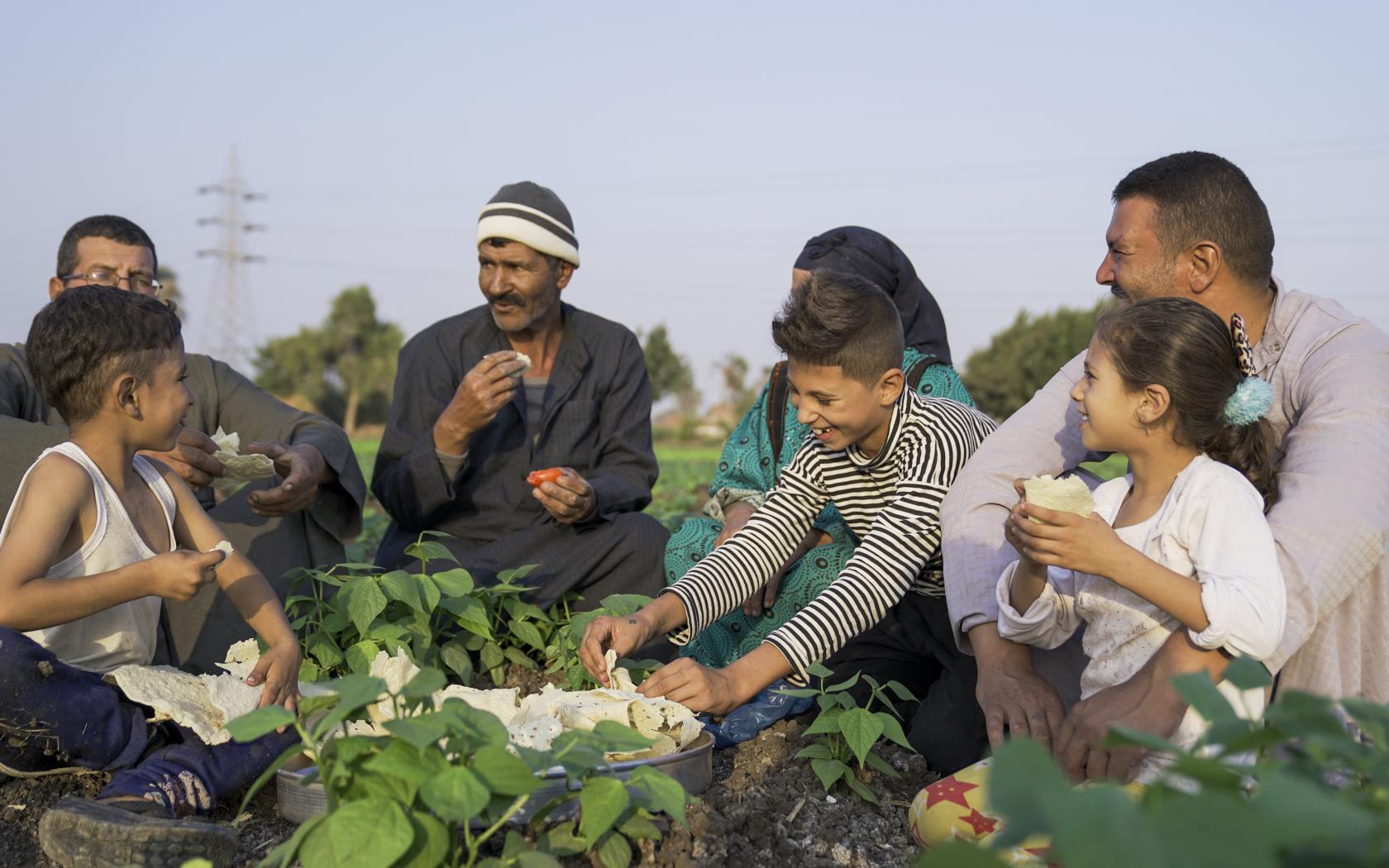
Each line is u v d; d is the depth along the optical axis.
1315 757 1.42
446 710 1.89
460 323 4.56
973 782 2.57
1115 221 3.05
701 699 2.85
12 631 2.42
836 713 2.91
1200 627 2.26
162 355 2.66
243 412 4.05
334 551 4.02
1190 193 2.92
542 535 4.09
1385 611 2.65
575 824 2.25
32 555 2.45
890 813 2.85
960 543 3.02
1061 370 3.36
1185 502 2.42
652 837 2.24
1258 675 1.61
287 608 3.54
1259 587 2.25
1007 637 2.74
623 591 4.09
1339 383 2.76
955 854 1.23
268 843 2.51
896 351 3.06
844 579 3.09
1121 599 2.49
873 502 3.38
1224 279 2.93
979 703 2.83
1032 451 3.18
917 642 3.43
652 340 72.25
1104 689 2.43
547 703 2.87
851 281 3.04
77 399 2.60
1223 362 2.45
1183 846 1.08
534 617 3.84
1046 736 2.59
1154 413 2.45
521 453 4.29
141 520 2.75
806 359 2.99
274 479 3.92
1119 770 2.37
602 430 4.50
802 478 3.43
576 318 4.61
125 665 2.74
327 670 3.38
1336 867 1.11
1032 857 2.37
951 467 3.19
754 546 3.39
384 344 72.06
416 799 1.95
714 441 56.34
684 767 2.62
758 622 3.65
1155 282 2.98
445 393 4.39
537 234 4.24
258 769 2.62
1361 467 2.57
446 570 3.68
